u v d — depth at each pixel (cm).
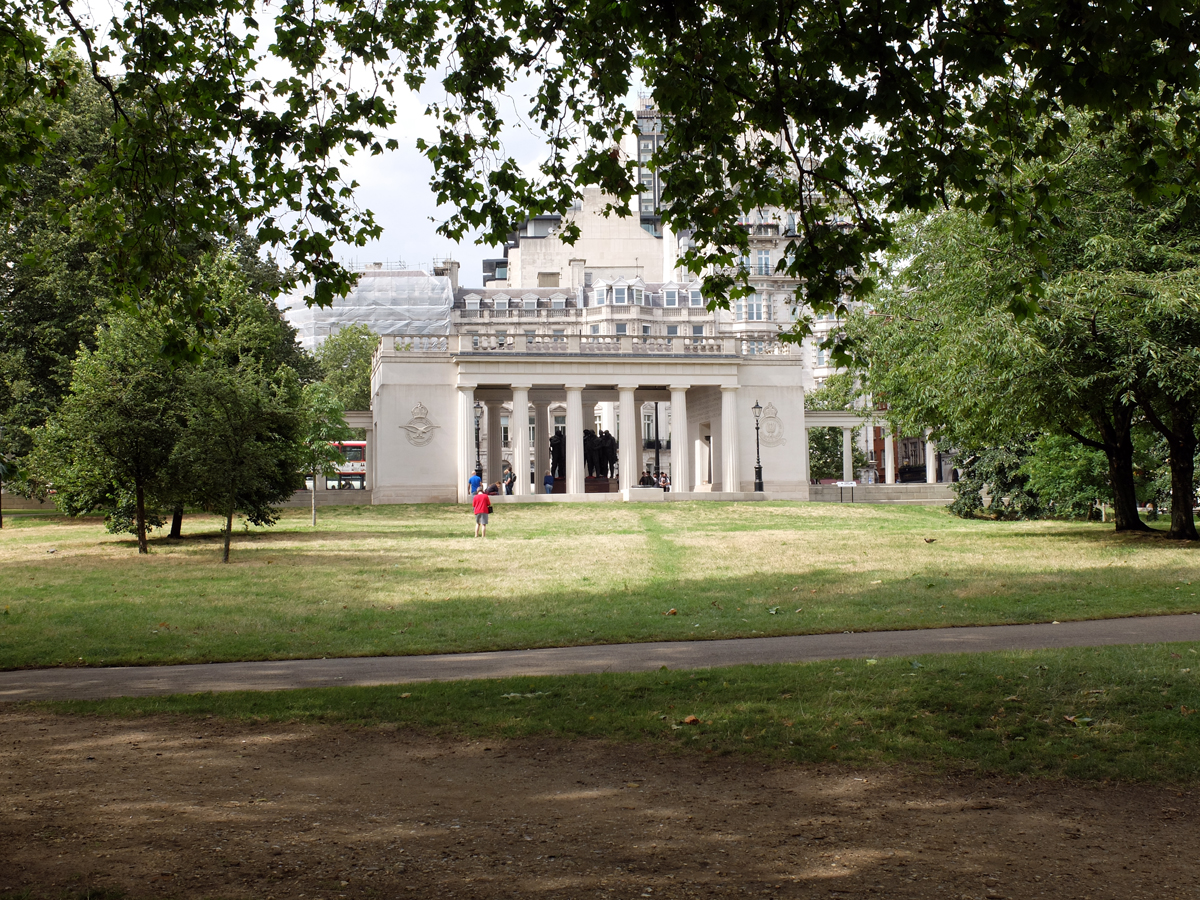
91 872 607
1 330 4847
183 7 1284
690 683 1142
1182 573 2231
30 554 3139
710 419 7594
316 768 841
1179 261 2717
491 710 1031
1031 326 2648
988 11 1017
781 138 1309
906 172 1193
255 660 1421
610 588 2184
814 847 647
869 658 1298
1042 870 607
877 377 3484
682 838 665
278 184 1390
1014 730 911
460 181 1381
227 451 2844
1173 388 2677
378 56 1374
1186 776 781
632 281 10769
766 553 3008
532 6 1252
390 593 2130
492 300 11131
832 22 1157
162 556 3033
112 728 988
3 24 1341
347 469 8988
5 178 1487
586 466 8038
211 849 648
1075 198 2770
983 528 4041
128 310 1535
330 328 10588
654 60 1302
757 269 11219
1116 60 1006
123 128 1388
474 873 606
